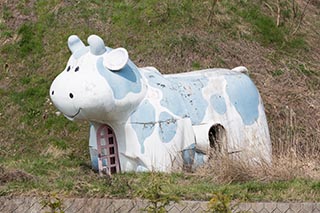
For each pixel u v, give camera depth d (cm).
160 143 1459
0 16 2272
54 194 1119
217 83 1603
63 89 1448
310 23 2431
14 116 1945
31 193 1284
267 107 1967
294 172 1403
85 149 1825
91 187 1291
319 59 2227
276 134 1892
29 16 2266
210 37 2181
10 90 2028
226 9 2302
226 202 958
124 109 1462
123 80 1458
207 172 1433
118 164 1502
